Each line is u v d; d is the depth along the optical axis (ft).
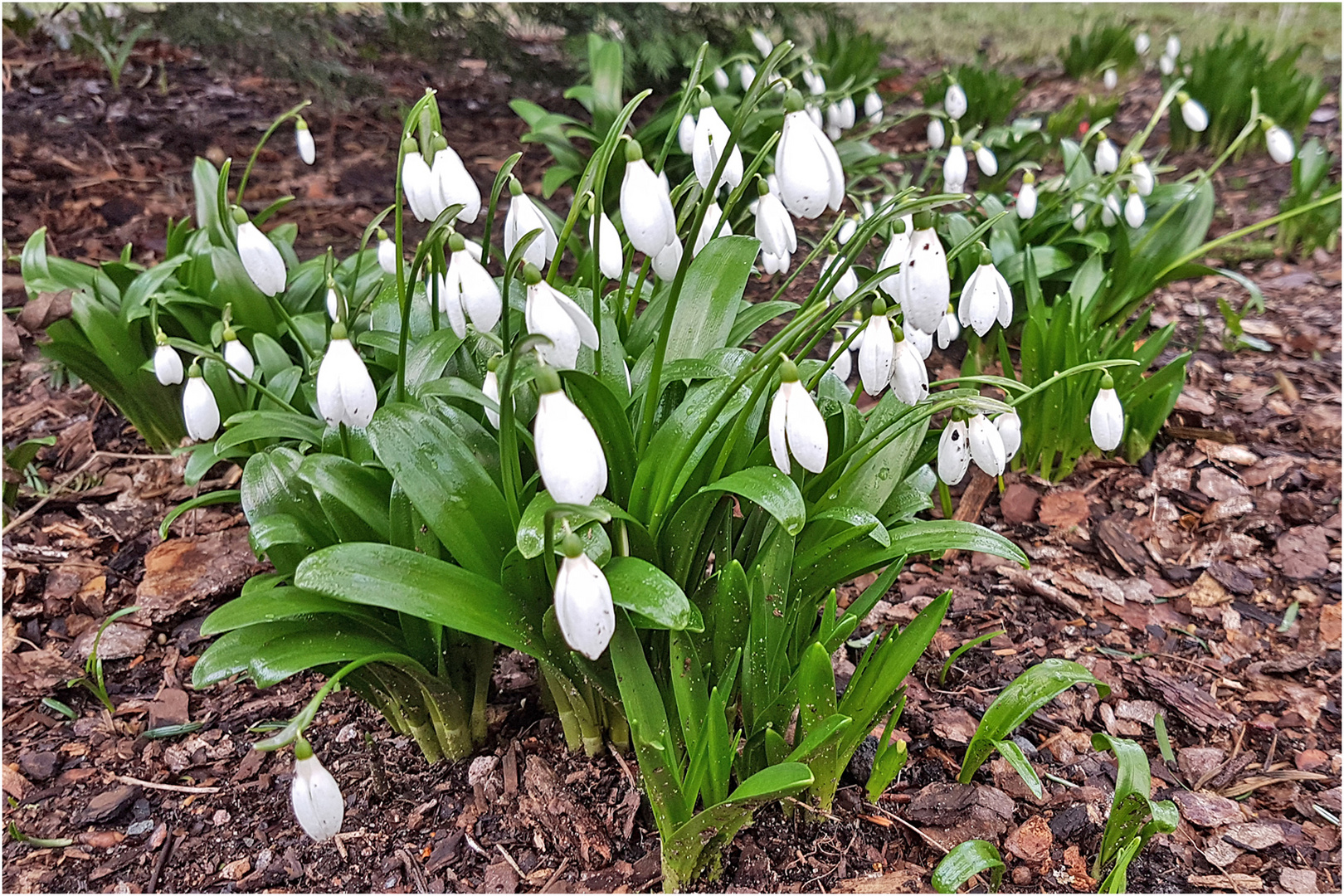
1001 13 5.28
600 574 0.73
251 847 1.09
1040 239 2.20
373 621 1.01
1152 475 1.74
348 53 3.16
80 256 2.33
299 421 1.24
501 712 1.24
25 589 1.48
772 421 0.82
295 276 1.77
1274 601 1.48
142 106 3.13
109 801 1.15
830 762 1.02
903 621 1.42
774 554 0.99
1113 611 1.46
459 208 0.91
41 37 3.50
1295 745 1.23
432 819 1.11
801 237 2.51
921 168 3.04
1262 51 3.97
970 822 1.08
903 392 0.94
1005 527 1.65
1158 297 2.42
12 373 2.06
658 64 2.59
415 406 0.97
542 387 0.71
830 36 3.22
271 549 1.07
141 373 1.69
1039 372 1.65
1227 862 1.07
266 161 2.91
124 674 1.36
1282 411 1.91
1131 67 4.03
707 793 0.95
